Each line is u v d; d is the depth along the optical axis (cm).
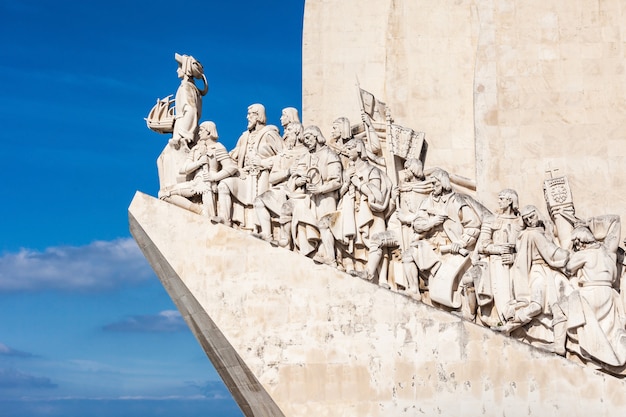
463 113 1916
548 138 1800
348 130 1777
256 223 1725
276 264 1655
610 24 1822
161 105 1864
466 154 1897
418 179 1731
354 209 1695
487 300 1620
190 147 1828
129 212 1736
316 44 2006
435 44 1941
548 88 1812
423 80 1928
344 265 1702
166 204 1727
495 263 1634
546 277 1614
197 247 1697
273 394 1611
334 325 1617
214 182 1753
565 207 1689
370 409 1587
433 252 1656
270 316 1641
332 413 1595
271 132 1811
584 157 1789
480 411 1559
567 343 1579
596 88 1808
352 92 1991
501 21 1838
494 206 1786
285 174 1758
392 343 1596
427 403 1573
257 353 1631
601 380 1539
